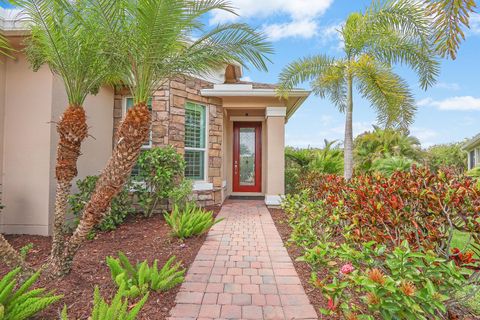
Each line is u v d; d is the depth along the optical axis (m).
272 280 3.88
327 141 13.70
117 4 3.24
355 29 7.69
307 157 12.92
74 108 3.99
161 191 7.45
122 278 3.06
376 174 4.84
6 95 6.05
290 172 12.15
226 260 4.62
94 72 4.07
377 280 2.19
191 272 4.13
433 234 2.92
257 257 4.77
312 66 8.33
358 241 3.32
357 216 3.43
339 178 5.68
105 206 3.60
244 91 9.05
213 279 3.90
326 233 4.30
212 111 9.43
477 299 2.93
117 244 5.26
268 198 9.38
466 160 20.78
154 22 3.20
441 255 2.90
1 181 6.03
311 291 3.56
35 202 5.99
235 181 11.94
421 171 3.84
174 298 3.35
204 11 3.35
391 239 3.09
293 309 3.14
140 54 3.45
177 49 3.78
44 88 5.99
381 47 7.53
